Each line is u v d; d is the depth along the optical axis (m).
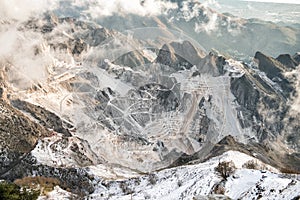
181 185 103.38
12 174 146.38
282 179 80.94
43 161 159.88
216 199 63.25
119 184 123.50
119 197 106.62
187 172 110.81
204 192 91.94
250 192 79.38
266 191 77.31
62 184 128.12
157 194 104.88
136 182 120.38
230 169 96.88
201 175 101.00
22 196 73.31
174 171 116.69
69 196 105.38
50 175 139.50
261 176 89.12
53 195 103.06
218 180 94.00
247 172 92.19
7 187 70.69
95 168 157.38
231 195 85.50
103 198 107.06
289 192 73.75
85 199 106.12
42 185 111.56
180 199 94.75
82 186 129.12
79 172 140.12
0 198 69.50
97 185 128.50
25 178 123.75
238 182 89.38
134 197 105.62
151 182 116.38
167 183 109.44
